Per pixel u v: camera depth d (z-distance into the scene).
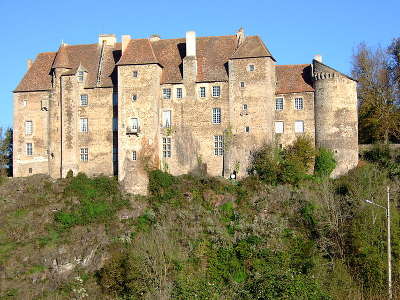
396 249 56.41
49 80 81.44
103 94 78.56
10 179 78.44
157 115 76.19
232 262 59.16
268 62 75.44
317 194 67.25
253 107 75.06
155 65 76.06
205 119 76.19
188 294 52.81
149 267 58.06
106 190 73.62
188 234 64.12
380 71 85.00
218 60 78.06
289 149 75.06
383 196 62.56
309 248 59.81
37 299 58.44
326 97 74.50
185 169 75.88
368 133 81.75
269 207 67.38
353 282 54.53
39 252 64.94
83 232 67.44
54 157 78.75
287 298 49.91
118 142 75.50
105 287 58.47
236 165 74.62
